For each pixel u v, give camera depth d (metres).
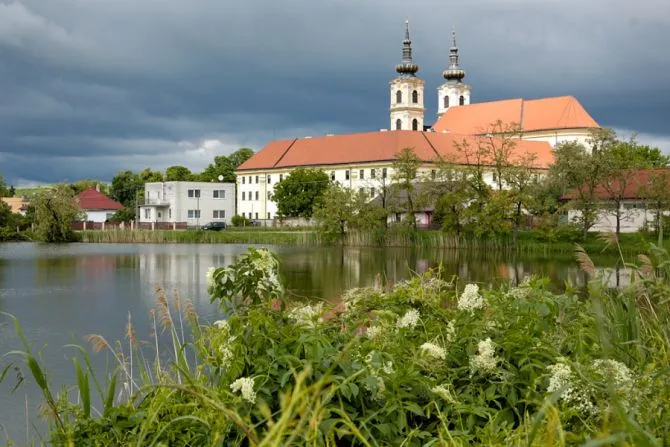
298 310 6.37
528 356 5.50
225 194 128.75
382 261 50.91
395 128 152.12
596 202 61.91
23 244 76.88
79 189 171.75
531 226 74.88
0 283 36.00
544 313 6.06
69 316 24.64
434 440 4.57
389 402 4.91
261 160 134.38
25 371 15.10
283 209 113.88
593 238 61.97
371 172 117.31
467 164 72.00
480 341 5.74
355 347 5.52
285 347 5.25
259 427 4.66
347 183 120.56
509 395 5.30
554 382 4.91
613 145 61.28
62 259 53.19
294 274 40.75
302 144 132.00
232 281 6.24
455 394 5.45
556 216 62.88
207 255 58.56
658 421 4.36
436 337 6.48
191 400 5.66
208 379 6.18
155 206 126.94
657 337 6.01
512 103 137.38
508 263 49.59
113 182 175.00
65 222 82.12
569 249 59.75
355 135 125.56
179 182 124.44
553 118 131.62
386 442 4.81
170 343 17.03
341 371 5.02
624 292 6.32
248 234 79.94
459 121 140.62
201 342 6.46
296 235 78.06
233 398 4.88
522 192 66.38
